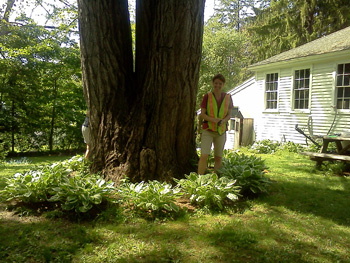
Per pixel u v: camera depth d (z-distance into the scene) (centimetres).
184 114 465
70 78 1587
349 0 2025
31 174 411
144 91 459
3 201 395
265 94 1354
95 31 450
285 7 2328
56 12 1509
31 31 1527
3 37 1499
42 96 1530
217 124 446
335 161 701
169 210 347
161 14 443
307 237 304
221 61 2630
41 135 1593
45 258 253
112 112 462
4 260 250
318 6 2161
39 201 378
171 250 268
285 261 253
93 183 373
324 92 1080
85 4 448
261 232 311
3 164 940
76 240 287
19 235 294
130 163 442
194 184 386
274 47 2408
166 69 445
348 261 255
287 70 1233
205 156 450
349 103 1005
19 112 1539
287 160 872
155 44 449
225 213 365
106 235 300
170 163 454
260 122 1386
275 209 389
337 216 368
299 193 467
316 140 1096
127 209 361
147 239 292
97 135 475
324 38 1323
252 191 435
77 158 598
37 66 1480
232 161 531
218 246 280
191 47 454
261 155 1023
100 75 457
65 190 354
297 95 1202
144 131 449
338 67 1031
